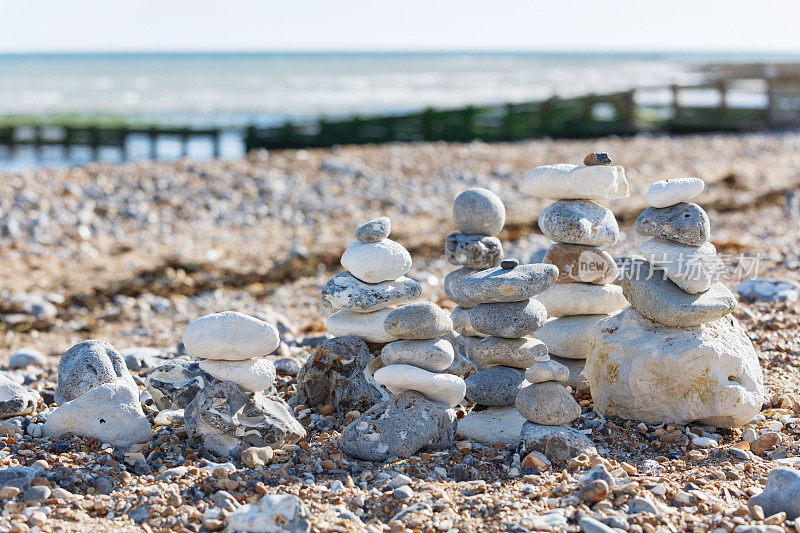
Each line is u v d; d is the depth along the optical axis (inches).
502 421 169.9
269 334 162.4
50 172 559.5
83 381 177.6
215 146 931.3
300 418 183.0
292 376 216.1
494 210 206.2
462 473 150.1
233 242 441.1
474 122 1026.1
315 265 406.0
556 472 149.9
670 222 168.4
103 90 1825.8
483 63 3850.9
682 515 131.4
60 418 166.4
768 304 256.4
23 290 358.0
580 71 2942.9
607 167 189.8
